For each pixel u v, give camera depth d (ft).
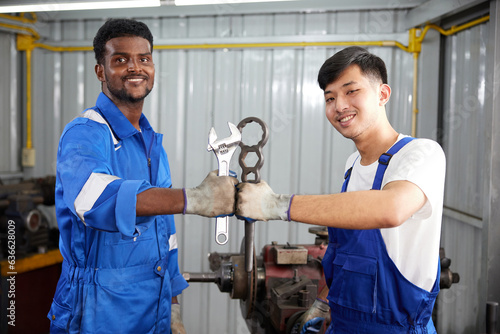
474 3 8.41
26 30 11.84
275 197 3.19
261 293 6.86
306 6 10.88
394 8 10.77
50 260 10.23
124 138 4.29
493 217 8.09
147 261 4.34
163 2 8.64
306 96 11.18
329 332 4.29
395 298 3.79
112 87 4.19
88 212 3.18
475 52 9.25
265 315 6.67
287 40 11.02
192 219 11.69
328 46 10.96
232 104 11.46
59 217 4.07
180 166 11.80
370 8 10.73
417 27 10.49
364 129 3.93
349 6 10.76
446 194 10.68
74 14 11.93
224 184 3.20
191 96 11.60
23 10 9.53
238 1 8.56
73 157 3.50
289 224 11.35
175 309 5.10
